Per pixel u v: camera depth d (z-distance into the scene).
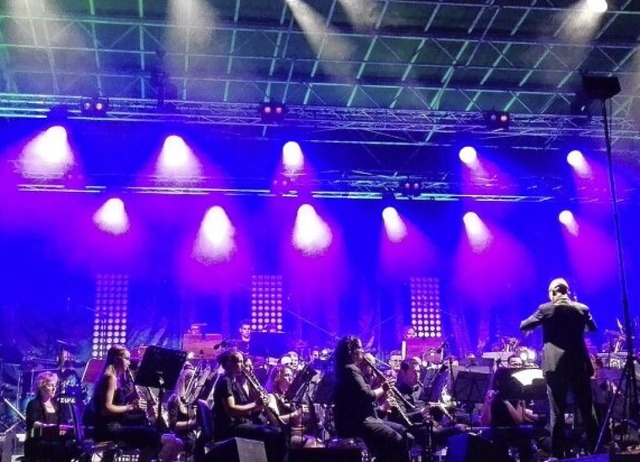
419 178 18.94
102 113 15.18
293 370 12.60
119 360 8.75
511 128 16.86
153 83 14.73
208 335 17.38
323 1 13.56
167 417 10.59
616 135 17.19
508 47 15.24
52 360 17.11
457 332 20.69
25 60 15.16
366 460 10.56
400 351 19.00
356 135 18.19
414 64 15.62
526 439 9.42
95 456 11.77
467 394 10.02
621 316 20.67
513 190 19.56
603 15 14.23
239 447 6.99
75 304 19.17
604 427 7.63
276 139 17.95
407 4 13.78
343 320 20.33
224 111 15.91
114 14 13.70
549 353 8.34
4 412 16.02
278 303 20.16
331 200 20.61
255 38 14.61
